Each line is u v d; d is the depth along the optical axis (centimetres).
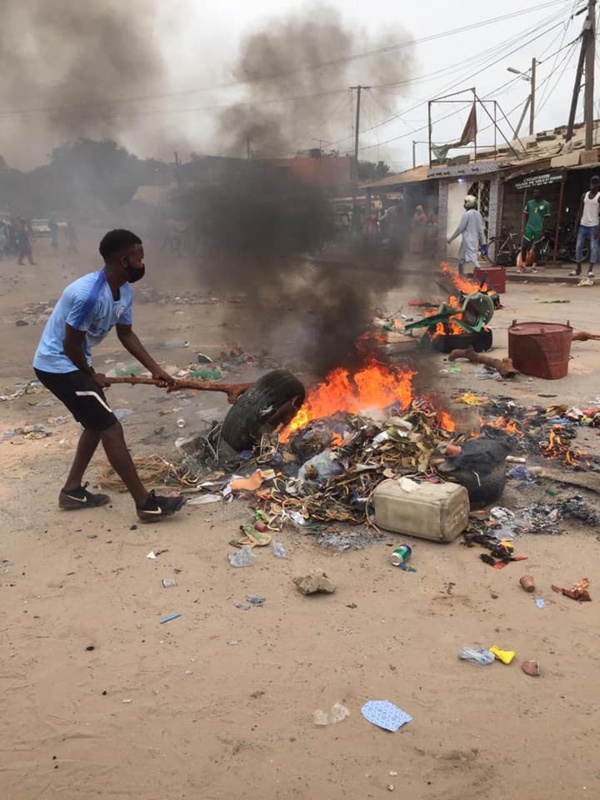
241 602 313
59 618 305
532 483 427
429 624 292
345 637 285
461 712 243
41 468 489
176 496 413
